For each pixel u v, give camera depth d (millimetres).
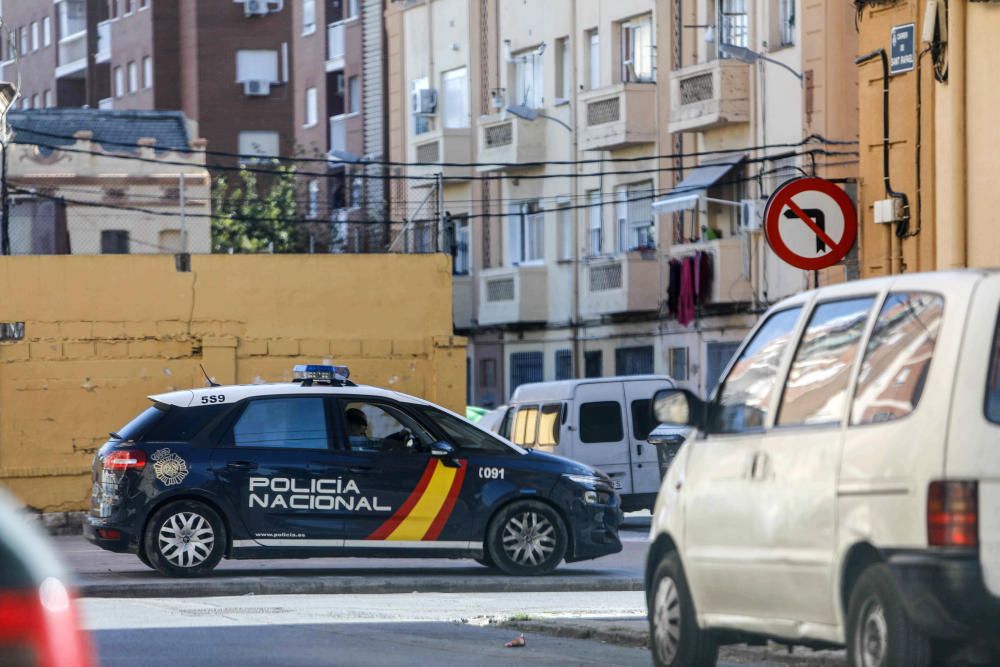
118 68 141125
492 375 84875
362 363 46094
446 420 30375
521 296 80250
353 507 29719
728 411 15977
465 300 85188
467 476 30000
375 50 94875
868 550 13367
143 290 45000
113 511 29422
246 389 30109
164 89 134875
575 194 78500
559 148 79625
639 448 46156
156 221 79062
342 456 29844
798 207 26031
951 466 12578
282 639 21688
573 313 78500
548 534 30156
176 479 29453
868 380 13820
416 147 88062
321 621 23984
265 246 97562
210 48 132000
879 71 34500
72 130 89625
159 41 134750
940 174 31875
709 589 15766
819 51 61656
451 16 87562
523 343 82438
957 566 12359
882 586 12938
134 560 34438
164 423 29844
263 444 29844
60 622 7309
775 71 64500
